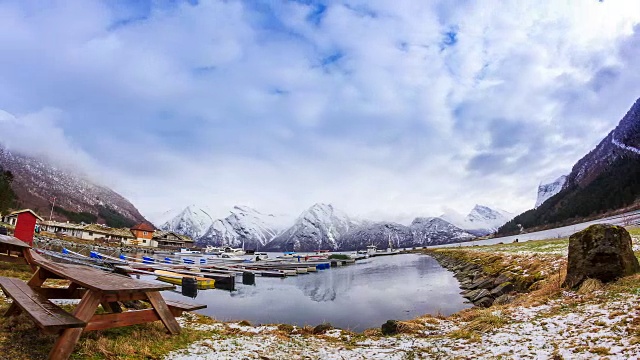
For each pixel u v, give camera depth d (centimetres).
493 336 1017
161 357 784
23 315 821
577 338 863
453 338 1066
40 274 927
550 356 774
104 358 705
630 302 1063
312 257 11431
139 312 845
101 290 688
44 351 678
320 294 3253
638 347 723
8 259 1529
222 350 889
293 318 2162
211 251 15688
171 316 912
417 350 970
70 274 798
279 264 7038
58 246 4803
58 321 625
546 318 1117
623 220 9481
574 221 16325
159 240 13200
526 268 2383
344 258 10438
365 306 2541
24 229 2412
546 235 12569
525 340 930
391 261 9212
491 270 3125
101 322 757
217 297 3030
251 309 2470
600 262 1391
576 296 1323
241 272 5209
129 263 4166
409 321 1408
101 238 10250
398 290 3338
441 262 7038
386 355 929
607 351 738
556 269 1930
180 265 4772
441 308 2305
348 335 1241
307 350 982
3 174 10238
